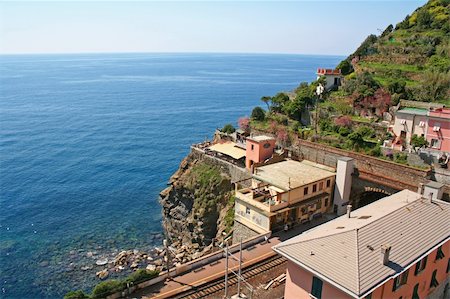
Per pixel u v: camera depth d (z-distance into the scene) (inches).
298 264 1259.8
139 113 7839.6
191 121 7052.2
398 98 3129.9
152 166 4763.8
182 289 1665.8
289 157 2869.1
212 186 3002.0
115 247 2947.8
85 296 1577.3
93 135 6092.5
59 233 3137.3
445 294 1694.1
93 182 4227.4
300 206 2273.6
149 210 3614.7
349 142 2637.8
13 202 3676.2
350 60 4318.4
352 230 1326.3
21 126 6560.0
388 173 2284.7
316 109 3164.4
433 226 1461.6
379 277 1139.3
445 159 2230.6
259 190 2358.5
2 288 2412.6
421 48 3887.8
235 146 3206.2
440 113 2498.8
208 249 2667.3
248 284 1700.3
